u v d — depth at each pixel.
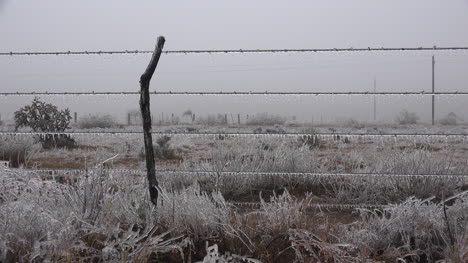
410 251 3.30
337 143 12.38
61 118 12.74
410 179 5.47
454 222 3.40
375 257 3.25
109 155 9.42
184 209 3.59
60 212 3.51
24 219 3.23
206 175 6.06
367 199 5.37
